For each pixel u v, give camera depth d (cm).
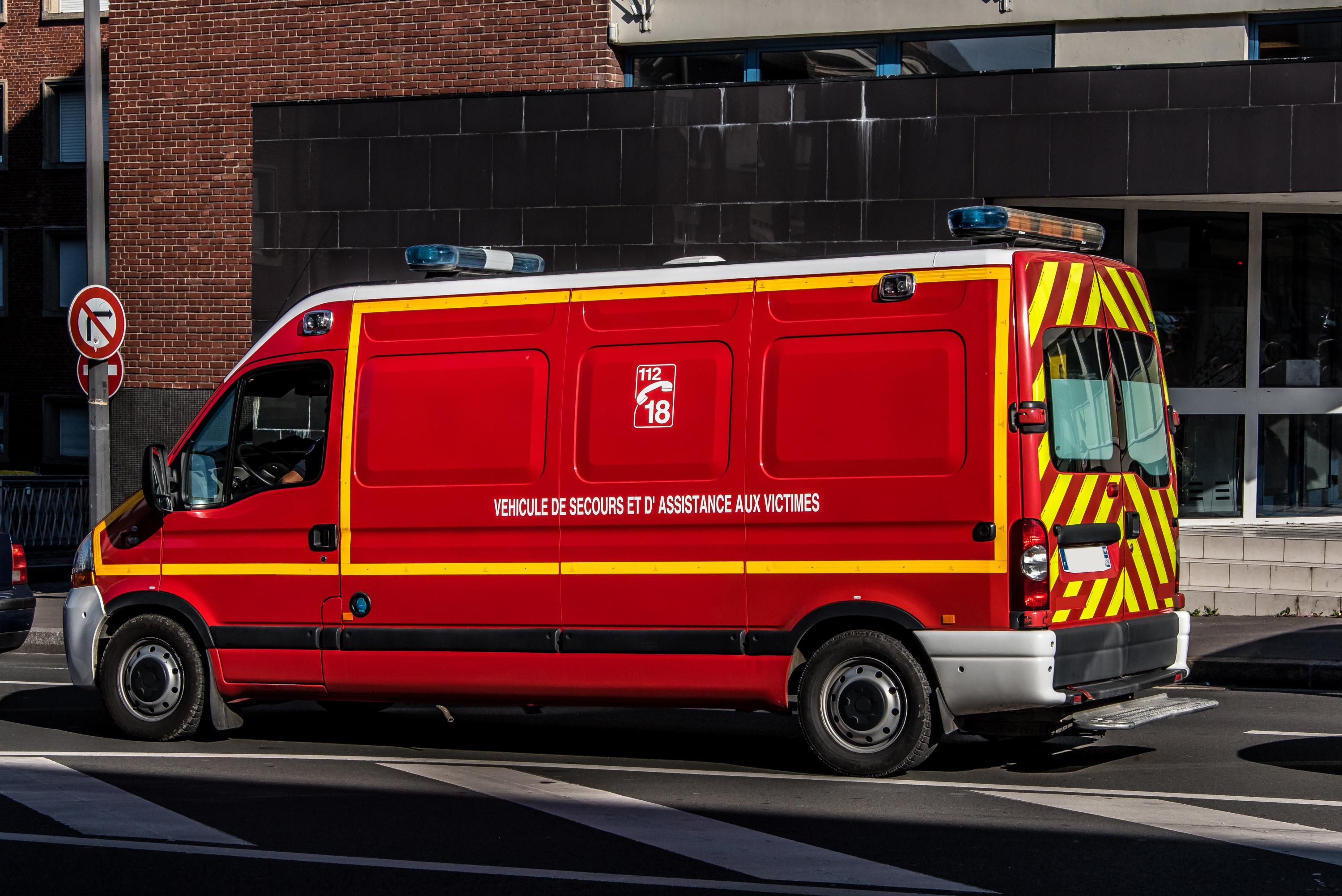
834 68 1611
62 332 3238
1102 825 643
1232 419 1600
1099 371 770
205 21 1812
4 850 621
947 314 728
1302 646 1195
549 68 1675
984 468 713
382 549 841
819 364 751
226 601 881
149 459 888
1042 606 709
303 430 873
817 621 747
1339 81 1368
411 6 1725
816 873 568
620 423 790
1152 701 785
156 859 604
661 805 695
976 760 808
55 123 3225
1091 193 1432
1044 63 1541
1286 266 1593
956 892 541
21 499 2434
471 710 1045
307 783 758
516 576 809
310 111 1703
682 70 1666
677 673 777
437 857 602
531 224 1617
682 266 793
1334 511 1612
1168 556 827
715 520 767
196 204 1823
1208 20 1480
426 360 841
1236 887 545
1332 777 750
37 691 1135
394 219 1672
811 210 1516
